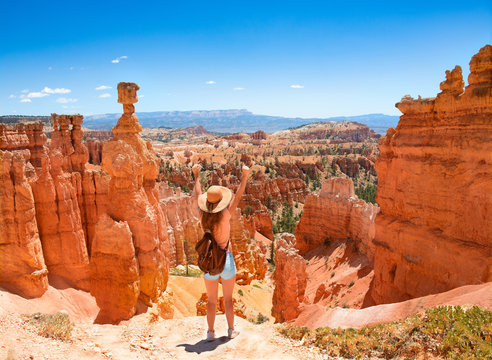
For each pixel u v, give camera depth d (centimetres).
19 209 2300
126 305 1972
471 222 1652
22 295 2277
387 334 955
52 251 2731
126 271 1984
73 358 807
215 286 845
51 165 2841
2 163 2258
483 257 1566
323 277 3934
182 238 4919
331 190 5281
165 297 2314
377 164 2314
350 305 2580
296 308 2392
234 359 798
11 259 2270
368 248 3428
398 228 2062
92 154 14912
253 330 959
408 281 1983
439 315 948
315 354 856
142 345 884
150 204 2289
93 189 3272
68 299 2544
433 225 1862
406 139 2031
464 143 1706
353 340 897
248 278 4700
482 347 786
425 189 1902
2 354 782
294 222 11444
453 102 1770
